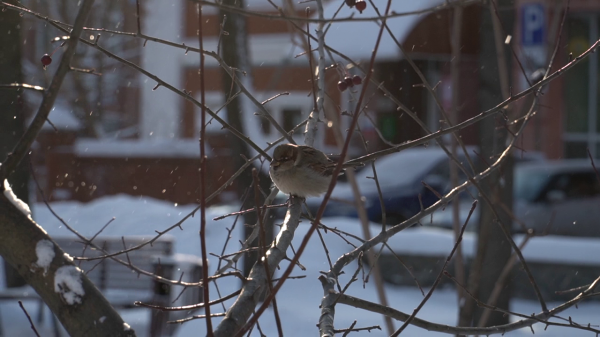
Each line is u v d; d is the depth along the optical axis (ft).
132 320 24.34
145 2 75.10
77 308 7.27
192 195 51.24
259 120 28.63
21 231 7.54
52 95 7.87
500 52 18.13
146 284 24.56
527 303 26.55
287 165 13.87
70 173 52.70
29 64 73.56
